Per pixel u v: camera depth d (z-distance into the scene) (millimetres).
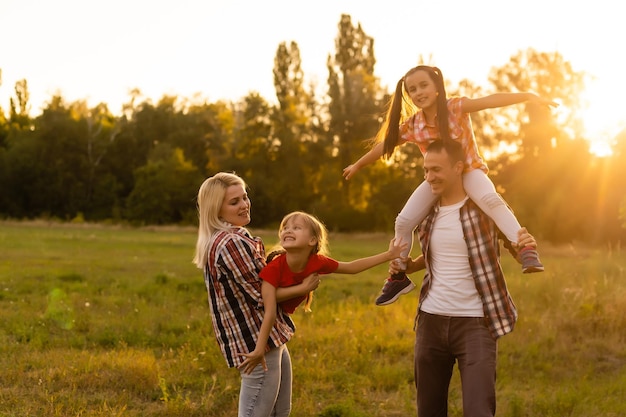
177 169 56125
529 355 8391
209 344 8469
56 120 61531
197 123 63281
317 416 6121
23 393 6562
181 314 10984
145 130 65062
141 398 6672
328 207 50719
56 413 5934
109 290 13844
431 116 4168
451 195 4117
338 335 9156
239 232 4102
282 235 3965
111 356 7770
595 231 35969
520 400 6418
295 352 8461
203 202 4145
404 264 4293
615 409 6398
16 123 70375
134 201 56562
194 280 15141
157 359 8094
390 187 50406
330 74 56906
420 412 4250
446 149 3990
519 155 46406
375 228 49844
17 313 10594
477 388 3859
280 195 55188
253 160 56938
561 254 28531
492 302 3982
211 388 6801
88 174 62094
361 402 6676
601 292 10516
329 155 54969
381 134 4559
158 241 32656
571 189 37062
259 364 4031
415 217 4164
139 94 66500
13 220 54125
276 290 3982
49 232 37562
